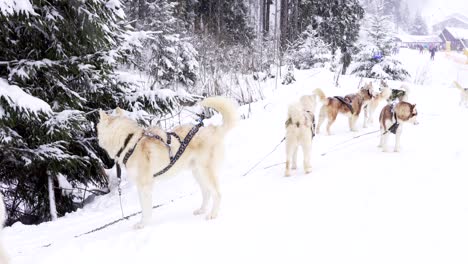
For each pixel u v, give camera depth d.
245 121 10.50
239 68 16.59
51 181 7.01
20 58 6.86
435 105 12.88
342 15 26.97
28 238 5.05
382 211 4.03
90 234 4.55
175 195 6.26
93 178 7.88
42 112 5.77
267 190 5.43
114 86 7.91
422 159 6.14
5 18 5.63
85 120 6.50
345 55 23.97
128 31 8.10
